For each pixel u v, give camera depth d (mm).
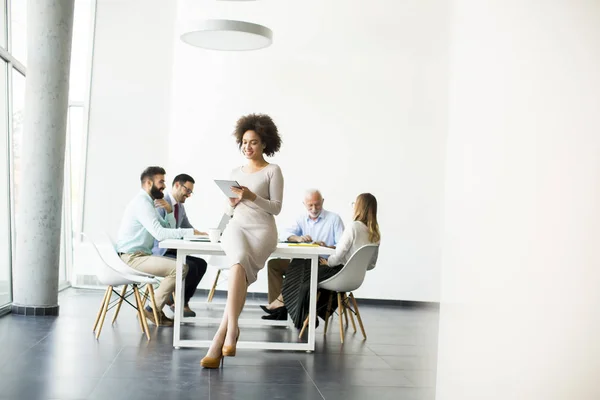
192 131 10414
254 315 8289
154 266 7047
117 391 4609
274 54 10453
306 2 10477
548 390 2959
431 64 10492
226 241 5402
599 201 2891
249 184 5633
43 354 5613
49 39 7605
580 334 2918
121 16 10648
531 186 3035
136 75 10617
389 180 10453
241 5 10438
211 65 10438
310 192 8172
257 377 5172
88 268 10422
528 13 3086
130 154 10586
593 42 2930
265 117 5754
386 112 10469
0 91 7996
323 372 5465
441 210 10438
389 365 5875
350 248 6953
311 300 6234
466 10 3402
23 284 7645
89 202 10570
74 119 10750
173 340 6047
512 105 3109
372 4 10484
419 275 10406
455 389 3283
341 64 10469
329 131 10445
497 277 3107
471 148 3301
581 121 2939
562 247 2955
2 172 8055
